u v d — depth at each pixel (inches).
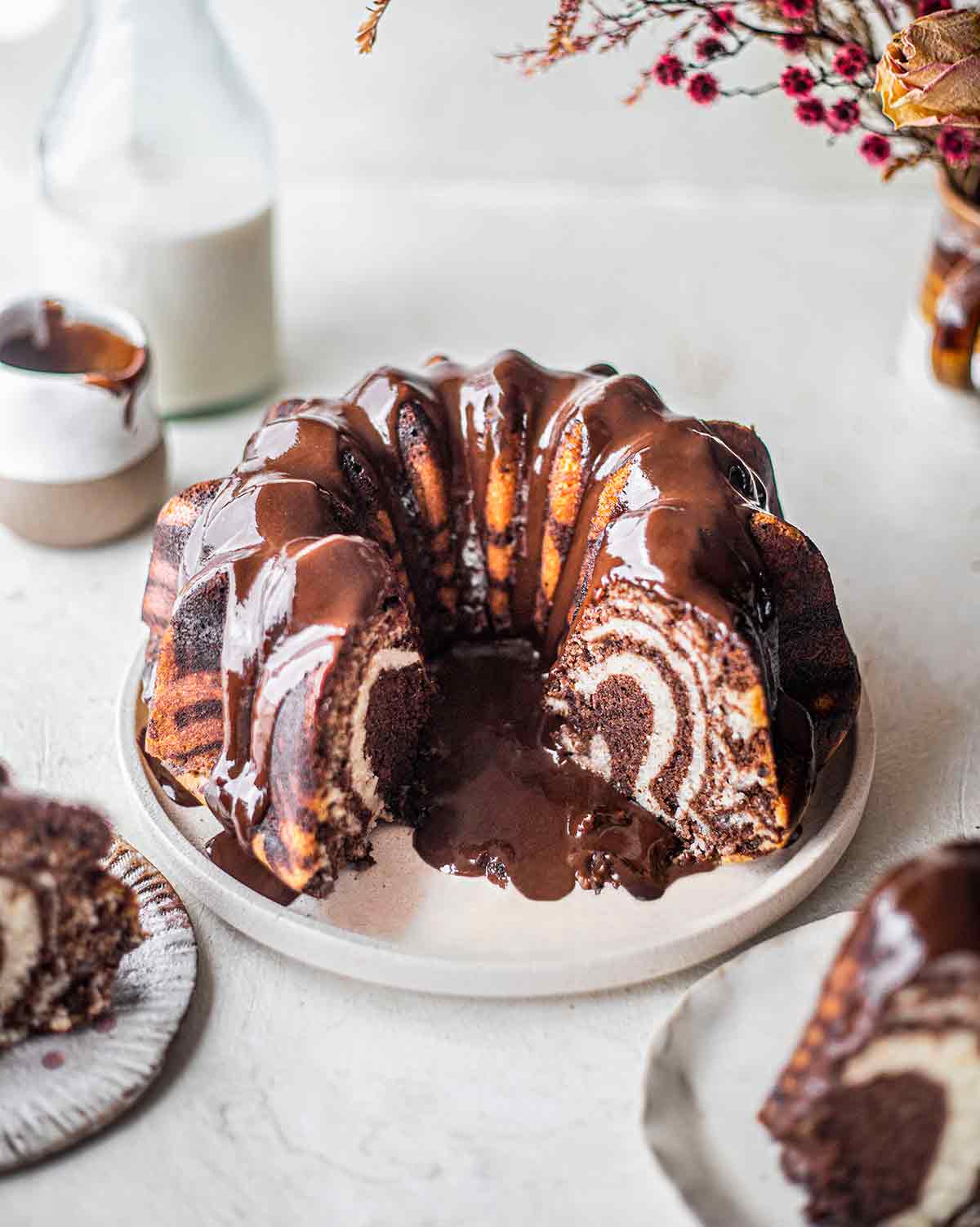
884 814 30.7
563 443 30.9
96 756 31.6
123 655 33.5
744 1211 25.5
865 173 45.9
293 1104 27.2
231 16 43.9
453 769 30.4
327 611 28.2
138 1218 26.0
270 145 38.6
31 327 35.1
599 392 30.8
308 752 28.1
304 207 45.2
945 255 37.6
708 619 28.3
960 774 31.4
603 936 28.2
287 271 42.9
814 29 32.8
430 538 31.6
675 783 29.4
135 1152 26.6
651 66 44.3
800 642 30.0
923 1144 25.1
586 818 29.6
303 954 28.2
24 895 26.5
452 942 28.2
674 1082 26.5
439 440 31.4
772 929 28.9
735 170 46.0
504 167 46.0
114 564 35.3
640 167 46.0
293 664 28.2
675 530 28.7
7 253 42.8
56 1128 26.3
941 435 38.5
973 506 36.7
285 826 28.5
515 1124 27.0
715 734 28.8
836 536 35.9
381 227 44.6
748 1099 26.4
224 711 29.0
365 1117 27.1
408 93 45.0
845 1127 25.1
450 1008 28.2
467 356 40.3
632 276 43.1
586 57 44.3
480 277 42.9
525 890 28.9
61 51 44.4
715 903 28.7
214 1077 27.4
